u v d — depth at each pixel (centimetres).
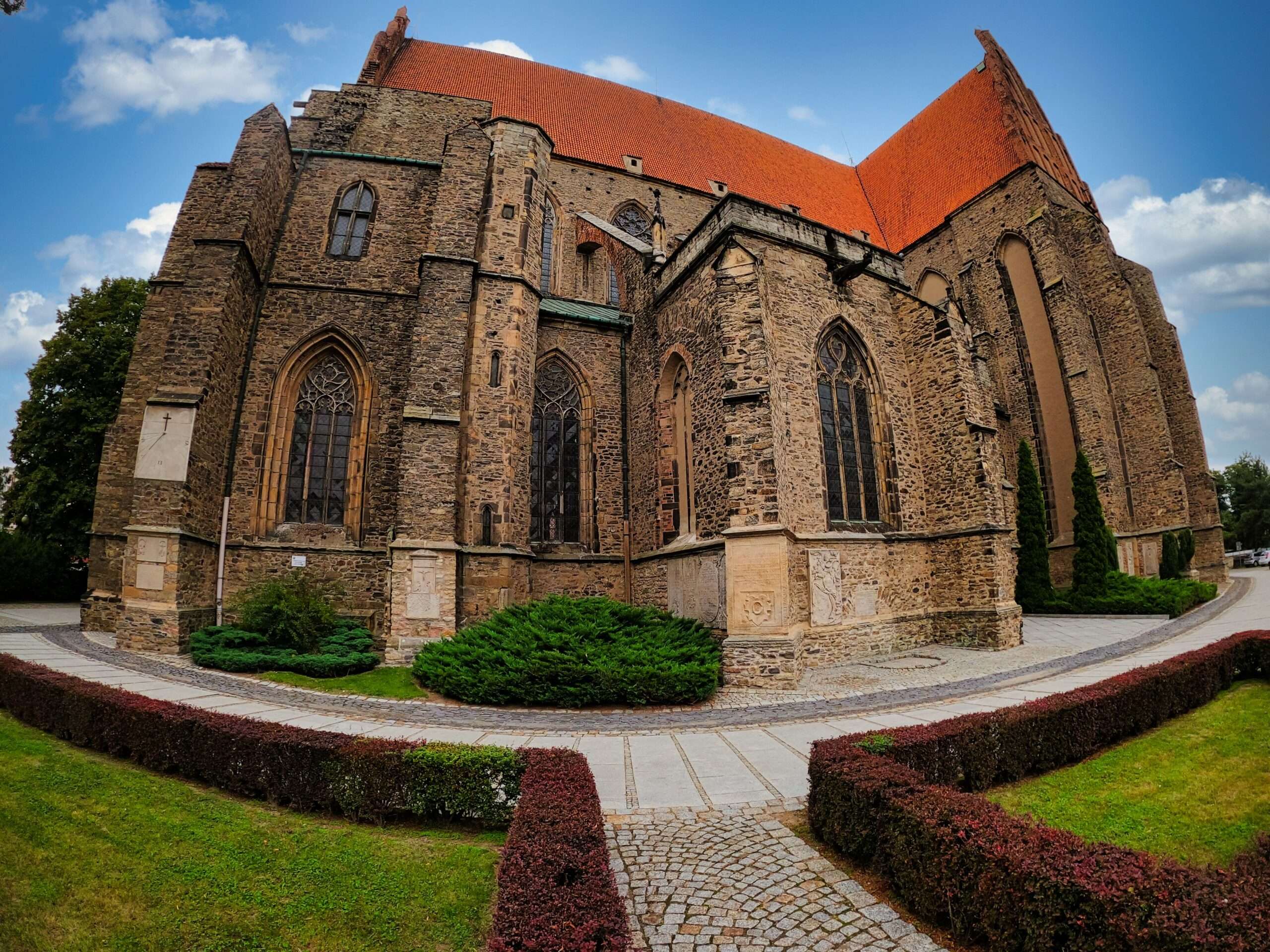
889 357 2061
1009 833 453
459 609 1725
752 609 1471
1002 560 1888
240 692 1249
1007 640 1831
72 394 3116
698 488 1802
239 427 1870
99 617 1936
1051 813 673
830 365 1919
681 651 1394
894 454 1970
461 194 1973
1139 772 793
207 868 558
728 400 1567
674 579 1864
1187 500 3491
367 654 1559
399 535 1678
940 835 476
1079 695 895
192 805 685
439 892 523
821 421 1819
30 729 919
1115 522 3045
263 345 1945
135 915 492
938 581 1972
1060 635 2116
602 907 386
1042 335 3378
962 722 762
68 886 526
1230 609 2462
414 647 1616
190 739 766
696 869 575
